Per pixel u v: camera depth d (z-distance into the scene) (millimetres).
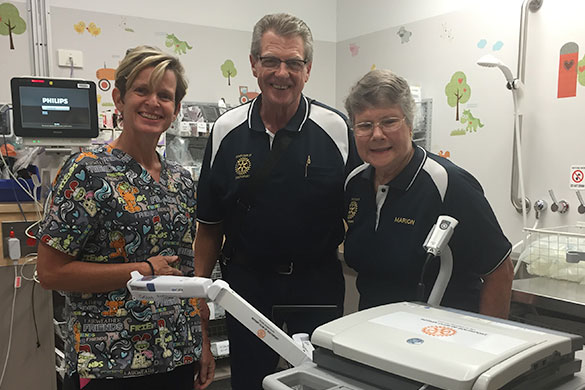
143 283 1050
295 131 1660
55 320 2609
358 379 902
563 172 2340
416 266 1323
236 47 3402
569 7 2273
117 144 1414
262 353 1771
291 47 1531
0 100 2676
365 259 1421
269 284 1736
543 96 2402
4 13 2648
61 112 2236
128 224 1333
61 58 2814
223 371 2990
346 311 2902
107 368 1313
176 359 1438
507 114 2582
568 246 1891
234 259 1795
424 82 3070
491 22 2631
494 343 840
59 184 1281
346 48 3709
